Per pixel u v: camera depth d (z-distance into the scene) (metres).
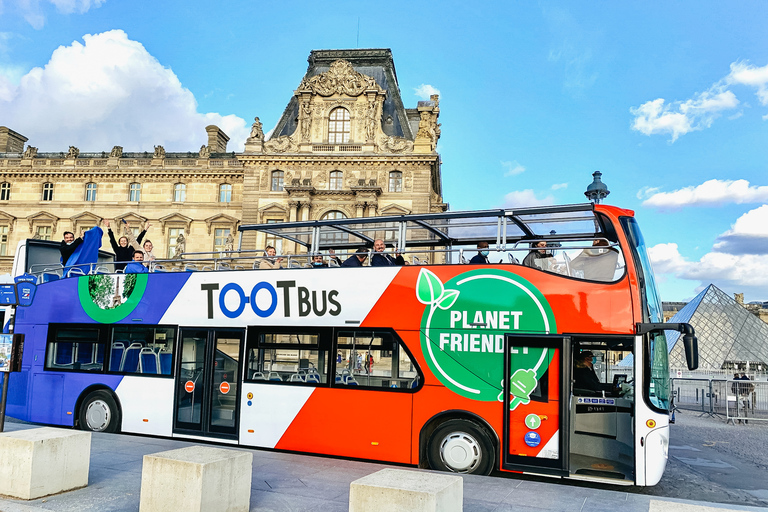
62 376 13.95
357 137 53.12
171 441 12.53
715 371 35.69
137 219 60.66
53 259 17.22
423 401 10.44
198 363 12.57
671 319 44.06
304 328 11.62
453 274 10.66
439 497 6.00
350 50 57.78
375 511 6.08
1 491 8.05
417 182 52.03
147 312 13.30
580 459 9.91
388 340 10.91
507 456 9.83
